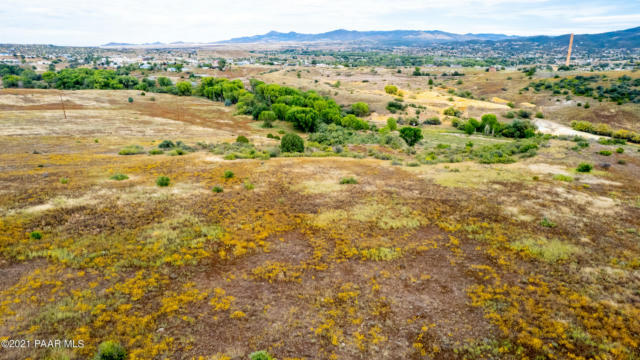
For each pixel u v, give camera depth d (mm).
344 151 50719
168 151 44281
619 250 17422
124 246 16906
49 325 11195
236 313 12508
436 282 14875
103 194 24156
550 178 30844
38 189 24266
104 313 12023
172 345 10812
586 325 11969
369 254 17312
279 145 52875
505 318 12422
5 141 45656
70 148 44625
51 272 14211
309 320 12352
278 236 19422
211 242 18172
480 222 21312
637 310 12719
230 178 30453
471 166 37125
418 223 21250
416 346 11125
